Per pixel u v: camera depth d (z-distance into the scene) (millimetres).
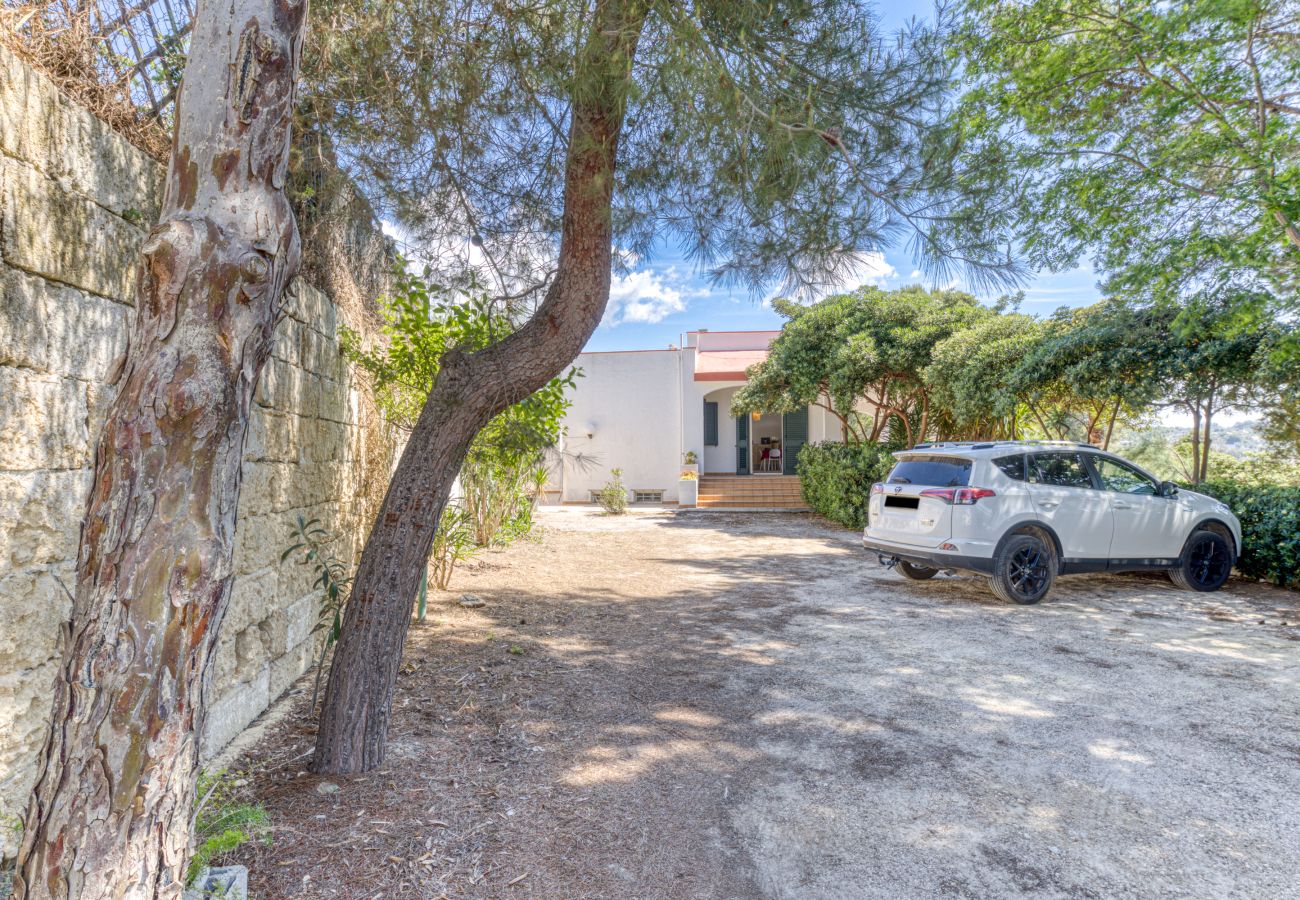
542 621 6453
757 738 3855
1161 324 8500
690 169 3906
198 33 1607
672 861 2682
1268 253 6465
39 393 2297
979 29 6863
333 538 5316
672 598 7562
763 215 3871
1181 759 3549
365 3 3824
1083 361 8969
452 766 3422
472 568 9055
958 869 2629
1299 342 6777
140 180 2893
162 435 1482
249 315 1600
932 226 3424
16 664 2213
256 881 2422
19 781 2213
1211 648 5527
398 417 6539
